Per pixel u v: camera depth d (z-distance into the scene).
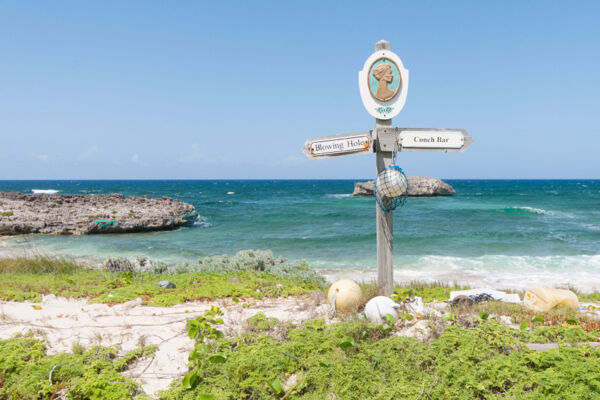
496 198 61.41
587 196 69.19
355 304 5.61
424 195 63.88
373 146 6.26
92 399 3.42
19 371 3.79
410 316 5.00
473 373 3.63
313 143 6.53
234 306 6.48
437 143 6.18
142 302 6.61
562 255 16.69
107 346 4.56
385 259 6.34
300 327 4.89
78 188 125.88
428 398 3.38
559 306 5.75
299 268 10.76
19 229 23.81
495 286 11.17
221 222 31.42
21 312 5.98
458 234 23.09
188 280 8.92
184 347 4.59
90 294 7.27
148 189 117.56
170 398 3.44
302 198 68.31
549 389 3.36
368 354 3.97
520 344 4.07
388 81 6.10
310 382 3.69
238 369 3.73
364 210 41.03
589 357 3.74
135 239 22.81
